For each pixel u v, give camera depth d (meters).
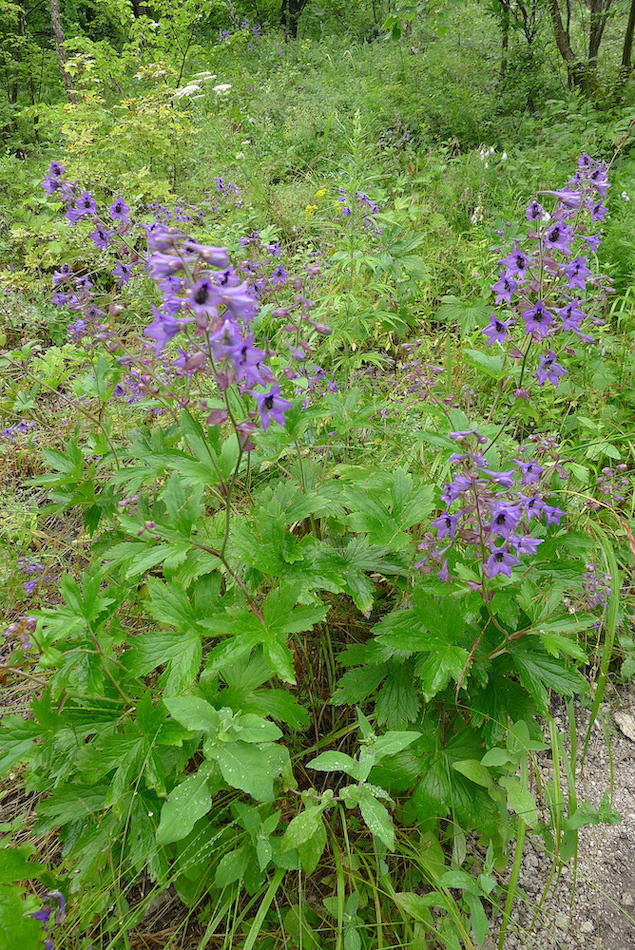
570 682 2.26
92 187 6.18
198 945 2.08
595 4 9.83
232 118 8.79
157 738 1.94
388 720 2.30
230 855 1.99
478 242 5.27
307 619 2.01
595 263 4.49
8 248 5.98
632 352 4.19
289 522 2.31
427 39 13.73
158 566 3.09
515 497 2.41
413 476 3.01
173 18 10.31
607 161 6.82
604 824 2.48
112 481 2.79
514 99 9.52
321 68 12.95
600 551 2.97
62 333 5.18
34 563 3.18
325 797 1.88
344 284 4.75
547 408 3.92
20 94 11.59
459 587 2.27
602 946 2.15
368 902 2.10
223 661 1.93
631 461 3.73
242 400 2.33
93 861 1.97
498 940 2.16
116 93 9.23
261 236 4.20
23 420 3.81
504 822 2.19
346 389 3.89
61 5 14.08
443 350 4.56
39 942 1.59
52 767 2.10
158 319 1.66
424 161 6.86
